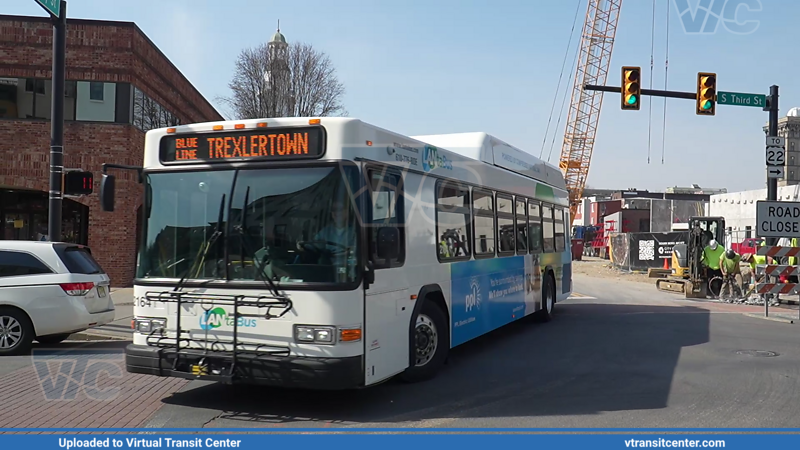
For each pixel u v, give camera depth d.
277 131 6.38
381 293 6.62
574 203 67.75
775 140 17.34
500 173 10.79
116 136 20.62
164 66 23.98
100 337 11.45
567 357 9.70
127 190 20.58
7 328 9.82
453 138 10.21
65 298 9.99
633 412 6.58
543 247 13.52
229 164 6.52
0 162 20.08
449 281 8.48
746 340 11.38
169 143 6.76
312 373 5.93
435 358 8.10
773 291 15.05
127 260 20.59
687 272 21.73
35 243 10.23
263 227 6.32
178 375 6.33
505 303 10.87
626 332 12.38
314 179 6.25
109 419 6.22
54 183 11.73
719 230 20.20
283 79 38.22
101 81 20.62
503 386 7.71
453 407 6.72
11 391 7.37
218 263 6.39
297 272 6.14
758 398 7.19
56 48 11.73
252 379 6.11
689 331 12.54
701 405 6.87
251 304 6.18
